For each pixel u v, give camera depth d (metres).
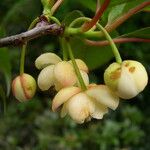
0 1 0.34
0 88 0.11
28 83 0.11
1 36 0.11
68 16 0.11
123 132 0.34
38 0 0.30
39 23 0.10
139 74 0.09
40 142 0.34
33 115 0.38
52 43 0.38
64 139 0.34
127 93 0.09
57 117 0.36
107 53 0.12
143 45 0.38
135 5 0.11
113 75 0.09
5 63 0.12
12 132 0.37
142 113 0.39
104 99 0.09
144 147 0.36
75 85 0.10
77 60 0.10
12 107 0.38
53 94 0.10
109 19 0.11
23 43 0.10
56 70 0.10
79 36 0.10
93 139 0.34
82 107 0.09
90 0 0.14
